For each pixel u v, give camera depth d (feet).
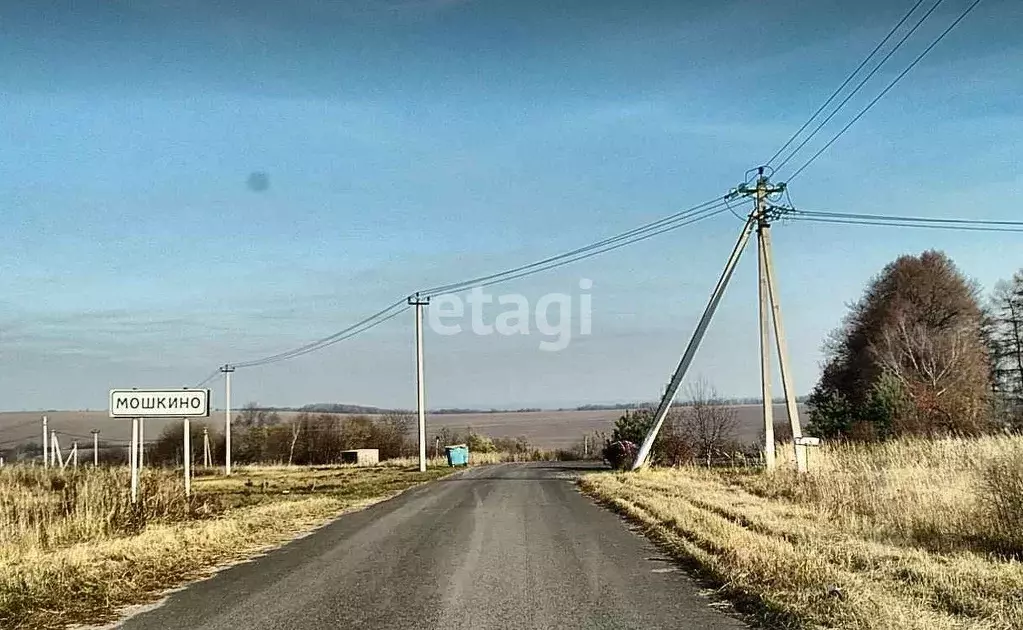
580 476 111.55
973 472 61.82
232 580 36.45
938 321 170.60
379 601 31.22
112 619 29.45
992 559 35.94
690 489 75.10
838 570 32.58
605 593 31.91
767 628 26.25
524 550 43.29
